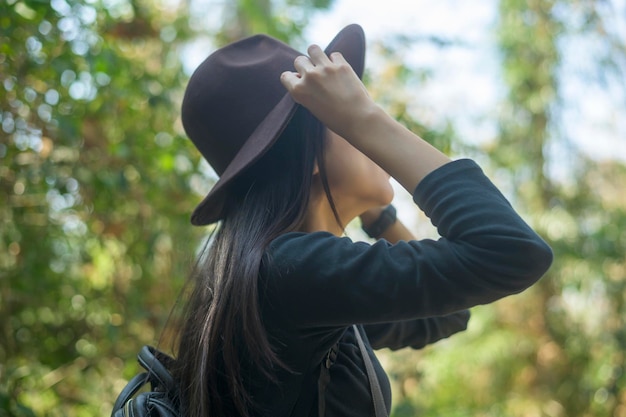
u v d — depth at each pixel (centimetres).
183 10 402
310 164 126
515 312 533
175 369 129
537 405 517
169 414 121
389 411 132
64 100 281
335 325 114
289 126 129
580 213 526
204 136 137
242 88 132
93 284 340
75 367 324
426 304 109
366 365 125
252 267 115
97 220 315
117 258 328
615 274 499
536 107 535
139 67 323
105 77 290
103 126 311
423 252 109
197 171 315
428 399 501
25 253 296
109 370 331
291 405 120
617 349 488
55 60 262
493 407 515
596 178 539
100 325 322
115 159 308
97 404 332
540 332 527
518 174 536
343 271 111
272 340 117
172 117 330
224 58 135
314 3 426
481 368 529
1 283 295
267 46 136
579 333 512
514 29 539
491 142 538
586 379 503
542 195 536
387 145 115
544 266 108
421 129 346
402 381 421
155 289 333
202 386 116
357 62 128
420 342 157
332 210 132
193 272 139
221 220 140
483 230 107
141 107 321
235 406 121
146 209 319
